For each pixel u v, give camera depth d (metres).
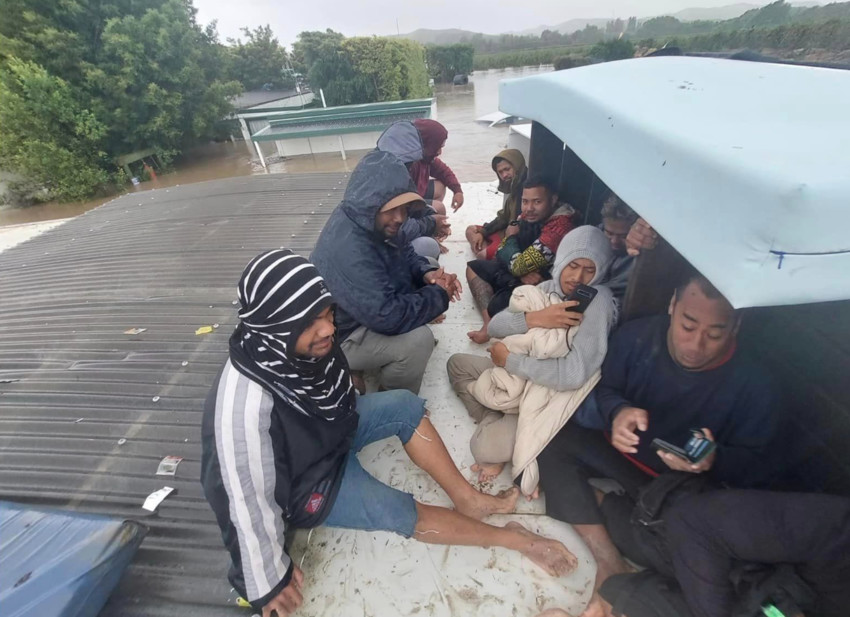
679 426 1.22
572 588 1.30
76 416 2.07
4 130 14.66
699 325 1.01
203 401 2.10
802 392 1.12
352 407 1.35
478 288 2.60
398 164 1.68
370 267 1.69
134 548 1.27
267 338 1.09
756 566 0.88
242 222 4.30
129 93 16.88
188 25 18.69
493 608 1.27
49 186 15.88
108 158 16.59
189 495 1.63
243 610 1.26
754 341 1.26
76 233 4.90
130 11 17.06
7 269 4.14
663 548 1.07
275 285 1.03
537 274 2.15
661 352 1.20
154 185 16.72
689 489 1.05
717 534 0.90
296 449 1.17
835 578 0.81
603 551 1.32
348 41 23.50
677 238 0.69
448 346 2.37
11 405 2.17
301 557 1.45
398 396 1.52
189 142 19.61
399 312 1.72
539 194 2.23
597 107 1.06
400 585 1.35
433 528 1.35
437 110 24.84
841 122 0.72
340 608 1.30
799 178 0.49
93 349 2.58
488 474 1.62
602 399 1.33
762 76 1.15
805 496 0.85
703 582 0.90
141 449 1.85
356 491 1.32
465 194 4.85
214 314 2.84
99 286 3.40
